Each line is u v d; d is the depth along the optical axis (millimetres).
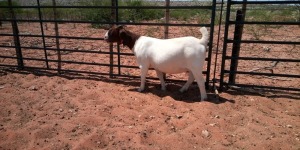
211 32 5336
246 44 10570
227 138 3807
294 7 7285
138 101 5109
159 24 5617
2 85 6281
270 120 4320
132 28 14242
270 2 5094
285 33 13086
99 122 4305
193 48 4773
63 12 16719
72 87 5996
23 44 10836
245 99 5227
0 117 4598
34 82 6426
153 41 5262
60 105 5016
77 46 10477
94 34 13016
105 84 6199
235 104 4957
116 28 5488
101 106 4887
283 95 5477
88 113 4641
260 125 4180
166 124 4176
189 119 4312
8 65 7586
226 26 5348
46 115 4633
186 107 4793
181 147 3598
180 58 4867
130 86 6062
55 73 7246
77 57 8891
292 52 9281
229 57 5508
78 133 4000
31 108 4934
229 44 10578
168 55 4918
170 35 12047
